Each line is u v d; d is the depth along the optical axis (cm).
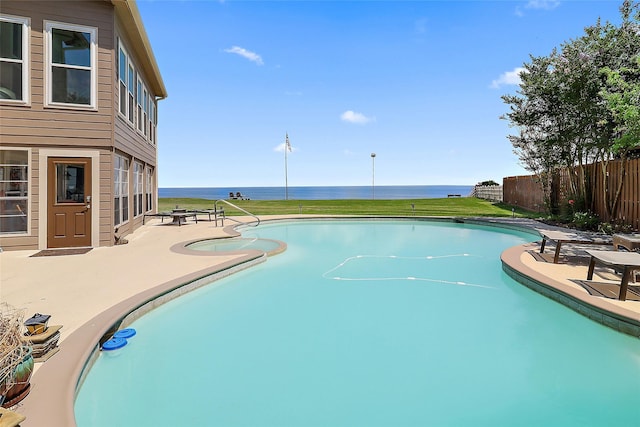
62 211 767
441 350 357
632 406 269
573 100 1002
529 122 1236
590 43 1016
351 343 373
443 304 493
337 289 564
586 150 1102
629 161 991
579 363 332
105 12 780
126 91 920
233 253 717
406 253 860
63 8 749
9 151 739
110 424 243
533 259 670
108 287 471
